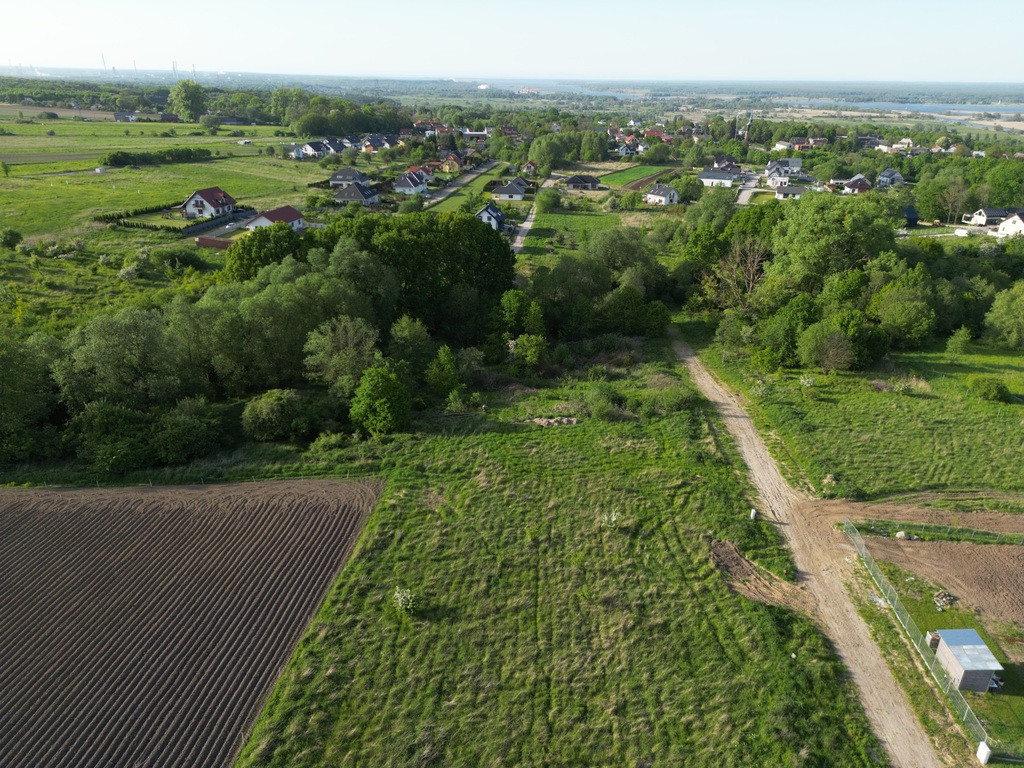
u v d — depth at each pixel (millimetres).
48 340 42656
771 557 32312
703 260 79312
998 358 59562
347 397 45250
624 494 37406
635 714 24031
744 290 72500
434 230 64375
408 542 32969
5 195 106938
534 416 47312
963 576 31094
